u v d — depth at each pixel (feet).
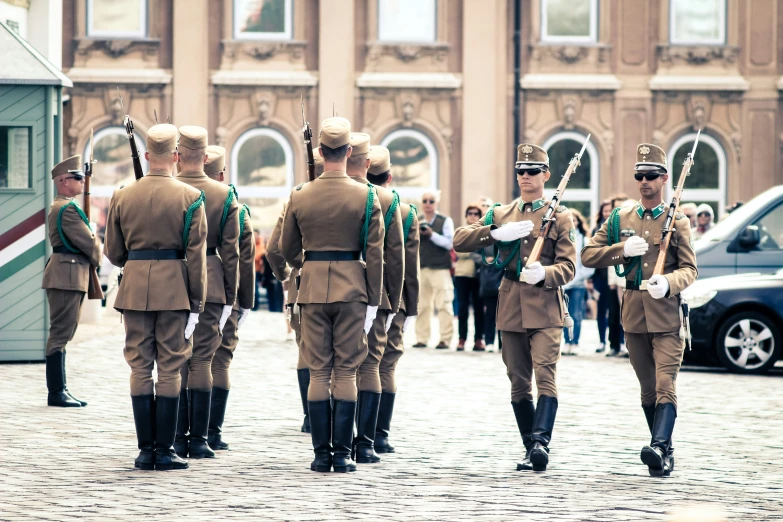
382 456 66.39
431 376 106.63
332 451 61.82
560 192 63.82
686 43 229.04
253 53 223.10
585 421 80.53
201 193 62.64
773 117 229.25
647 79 228.22
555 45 226.38
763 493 56.59
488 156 225.97
